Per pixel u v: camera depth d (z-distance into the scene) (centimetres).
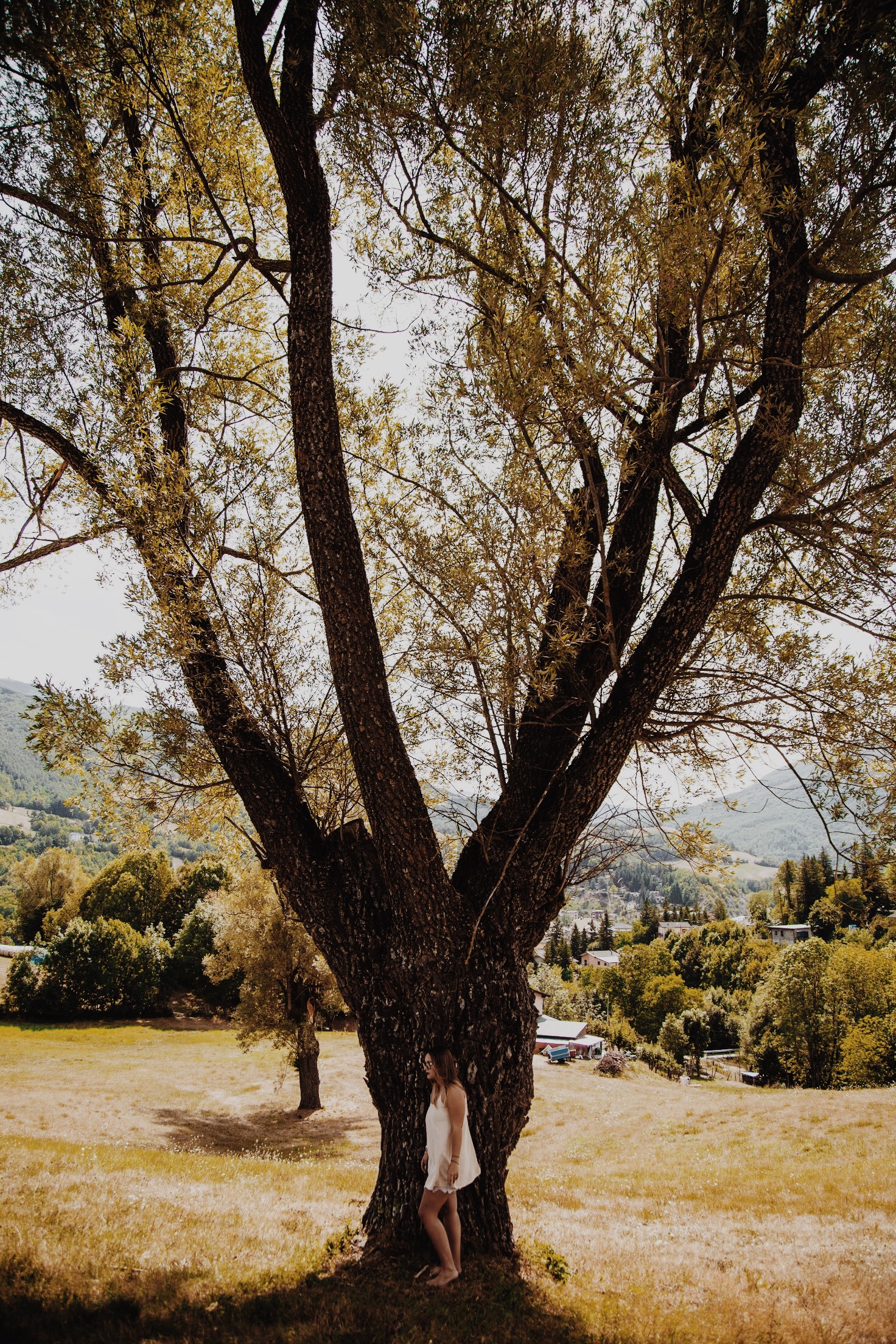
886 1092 2366
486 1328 424
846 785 637
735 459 612
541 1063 4312
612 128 621
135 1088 3023
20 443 796
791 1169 1422
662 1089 3406
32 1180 740
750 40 610
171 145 801
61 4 688
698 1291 557
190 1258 517
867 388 678
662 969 8169
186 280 738
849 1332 467
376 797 576
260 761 660
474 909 604
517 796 639
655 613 720
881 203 614
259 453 815
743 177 528
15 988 5409
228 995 5709
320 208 627
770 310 613
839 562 657
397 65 596
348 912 614
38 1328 374
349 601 591
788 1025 5509
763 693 678
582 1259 621
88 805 703
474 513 621
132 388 670
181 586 657
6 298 751
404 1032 576
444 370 630
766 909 14525
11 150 725
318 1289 466
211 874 6938
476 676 608
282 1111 2789
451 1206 517
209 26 777
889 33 570
